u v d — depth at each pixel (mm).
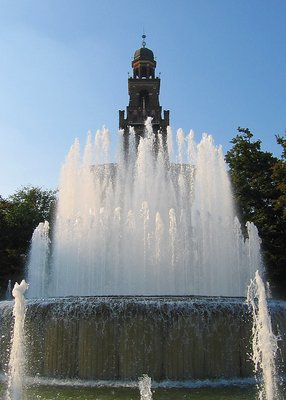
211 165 29219
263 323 12742
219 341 14516
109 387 13367
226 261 26062
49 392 12719
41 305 15117
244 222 35500
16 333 12219
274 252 34625
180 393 12609
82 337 14516
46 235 30438
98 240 25984
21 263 39375
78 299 15266
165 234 25000
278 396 12172
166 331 14391
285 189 33438
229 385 13586
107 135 30625
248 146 38625
